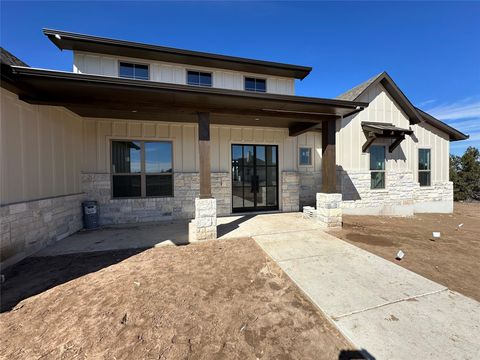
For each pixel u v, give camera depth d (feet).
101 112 17.51
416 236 16.35
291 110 16.30
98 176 19.42
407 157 27.81
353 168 25.49
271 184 24.98
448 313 6.88
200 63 22.62
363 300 7.63
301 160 26.94
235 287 8.73
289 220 20.42
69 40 18.52
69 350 5.58
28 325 6.52
